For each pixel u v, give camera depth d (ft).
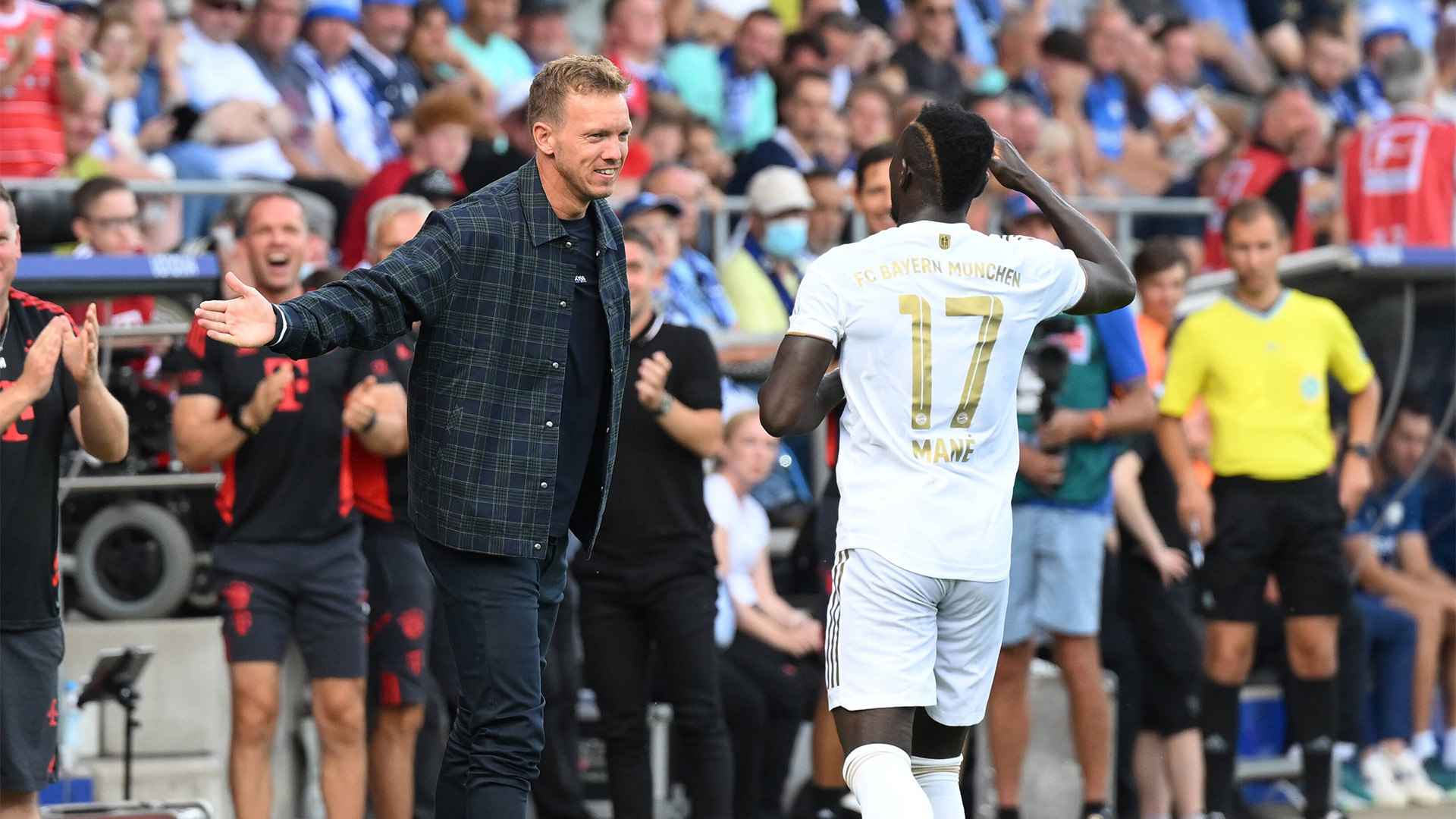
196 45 100.89
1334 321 78.28
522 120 89.97
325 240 89.86
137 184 79.20
